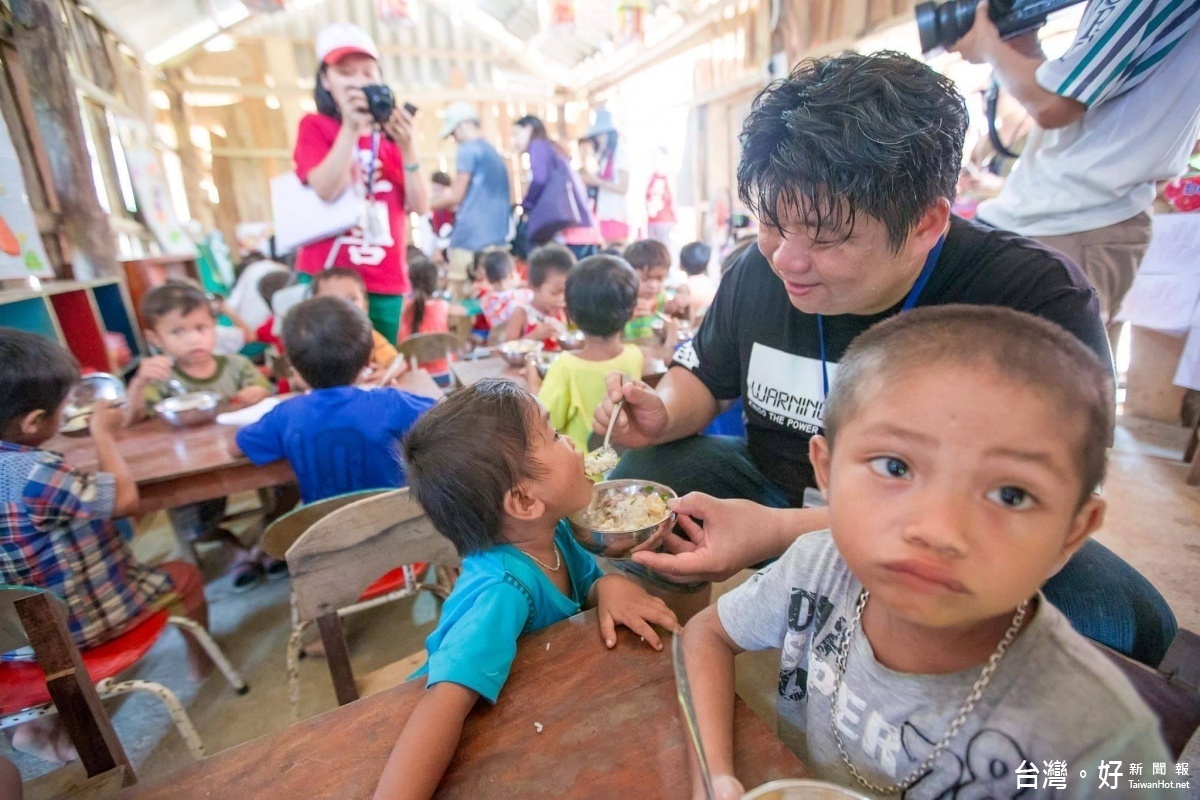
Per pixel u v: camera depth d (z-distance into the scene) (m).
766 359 1.36
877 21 3.98
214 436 1.90
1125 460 2.70
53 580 1.40
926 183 0.83
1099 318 1.03
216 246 6.24
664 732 0.69
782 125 0.87
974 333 0.50
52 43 3.14
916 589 0.49
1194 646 0.97
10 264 2.46
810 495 1.23
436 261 6.28
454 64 8.59
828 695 0.72
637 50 6.96
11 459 1.34
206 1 6.04
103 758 1.04
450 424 0.88
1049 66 1.88
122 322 3.61
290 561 1.14
